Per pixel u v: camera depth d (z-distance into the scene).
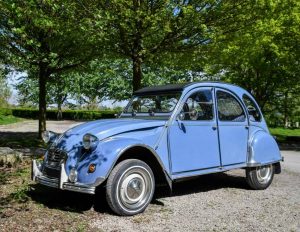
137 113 7.08
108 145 5.57
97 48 13.09
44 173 5.92
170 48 12.29
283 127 33.44
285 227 5.35
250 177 7.62
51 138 6.38
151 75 39.81
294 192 7.61
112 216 5.55
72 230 4.87
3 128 26.98
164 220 5.48
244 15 11.75
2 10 11.61
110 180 5.46
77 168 5.51
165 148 6.14
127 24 10.94
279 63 20.50
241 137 7.43
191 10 10.60
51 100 52.06
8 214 5.40
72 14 10.80
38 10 9.52
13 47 14.34
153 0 11.01
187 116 6.51
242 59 16.73
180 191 7.42
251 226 5.35
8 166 8.98
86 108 63.62
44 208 5.77
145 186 5.78
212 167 6.82
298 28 18.77
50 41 14.02
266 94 22.73
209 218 5.66
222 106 7.18
